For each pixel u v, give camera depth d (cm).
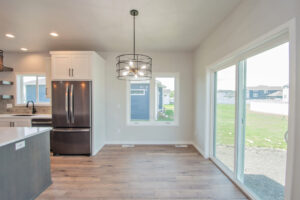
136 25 258
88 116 329
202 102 338
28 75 416
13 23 249
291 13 128
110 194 204
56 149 331
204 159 314
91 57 329
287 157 134
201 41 331
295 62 125
